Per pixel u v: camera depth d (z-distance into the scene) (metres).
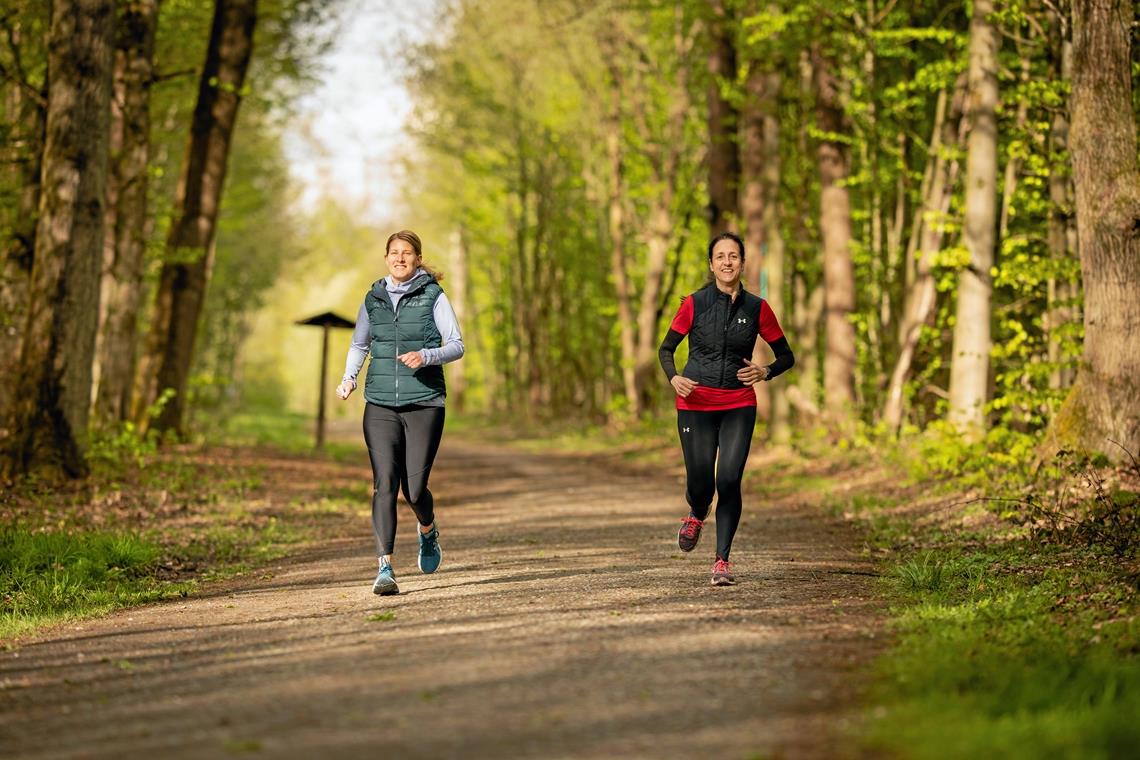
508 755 4.23
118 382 21.00
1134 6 13.72
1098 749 3.97
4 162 18.19
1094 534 9.62
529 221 49.84
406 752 4.30
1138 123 14.92
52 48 15.19
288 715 4.94
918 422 22.06
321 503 16.44
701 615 7.05
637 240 39.56
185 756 4.37
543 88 39.59
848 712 4.79
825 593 8.02
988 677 5.09
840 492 16.30
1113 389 11.89
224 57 23.75
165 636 7.25
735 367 8.15
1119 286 11.91
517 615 7.23
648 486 19.92
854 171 22.91
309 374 105.25
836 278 22.06
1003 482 12.98
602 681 5.36
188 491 16.17
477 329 61.72
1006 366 19.80
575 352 49.12
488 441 42.50
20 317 20.27
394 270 8.29
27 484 14.39
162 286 23.91
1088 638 6.06
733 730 4.53
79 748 4.60
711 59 26.97
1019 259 15.77
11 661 6.66
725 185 27.22
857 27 19.89
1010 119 18.75
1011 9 15.99
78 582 9.31
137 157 20.72
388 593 8.34
